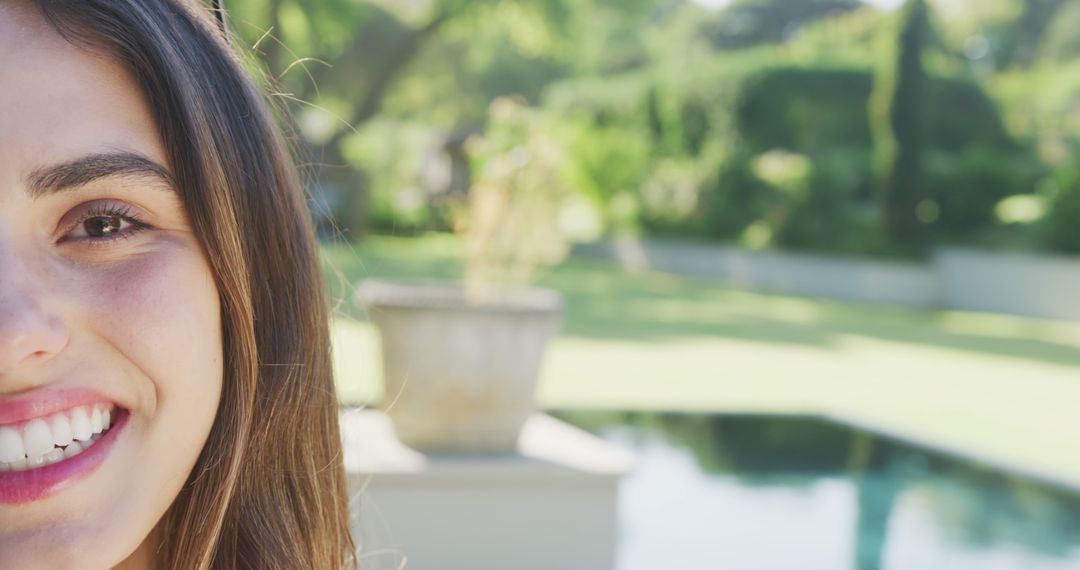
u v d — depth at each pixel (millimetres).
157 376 751
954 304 18672
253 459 963
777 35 33062
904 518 5039
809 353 10812
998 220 19141
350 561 1087
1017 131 21016
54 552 705
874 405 7977
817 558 4406
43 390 700
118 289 737
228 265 807
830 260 19438
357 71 24531
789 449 6316
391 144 30391
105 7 743
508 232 5266
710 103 21688
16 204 703
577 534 3852
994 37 28859
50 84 715
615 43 32344
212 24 899
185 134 784
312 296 990
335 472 1038
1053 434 7141
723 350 10531
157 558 935
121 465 745
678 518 4906
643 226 23094
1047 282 17344
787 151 21359
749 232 20891
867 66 20938
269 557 967
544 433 4465
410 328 4020
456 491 3760
